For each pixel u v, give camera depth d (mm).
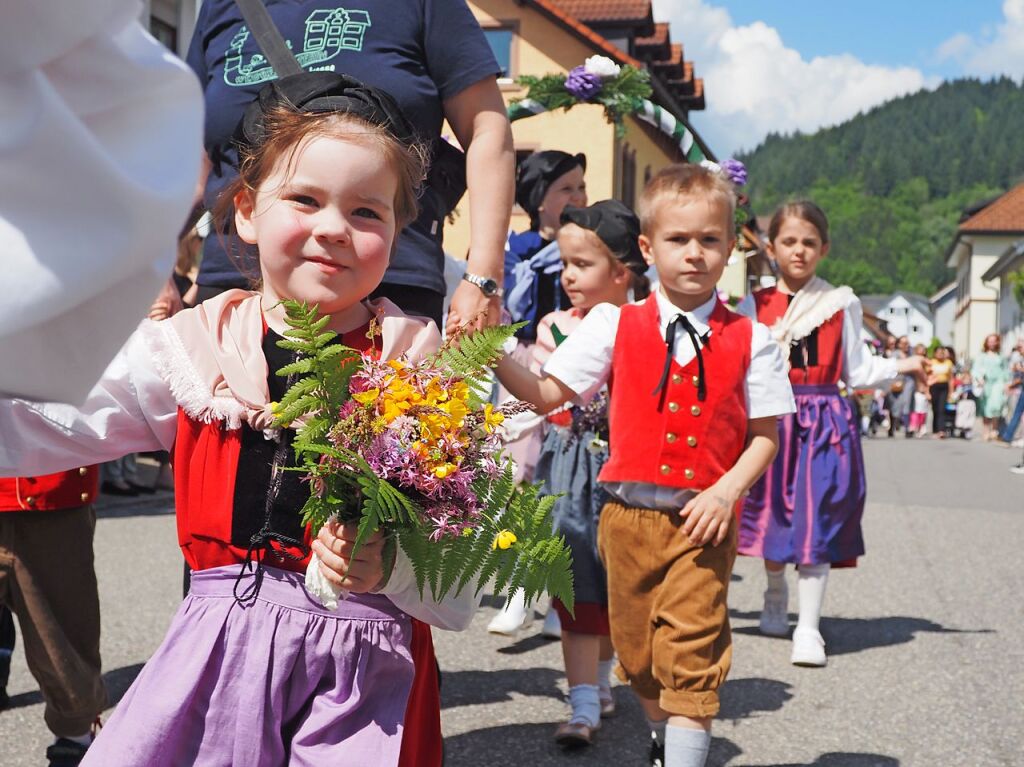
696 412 3221
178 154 1095
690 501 3154
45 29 1017
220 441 2043
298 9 3051
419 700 2094
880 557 8023
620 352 3297
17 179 1047
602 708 4238
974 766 3758
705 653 3107
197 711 1951
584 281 4383
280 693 1958
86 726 3453
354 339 2137
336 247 2021
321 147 2012
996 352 27625
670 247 3275
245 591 1993
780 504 5379
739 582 7184
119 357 2035
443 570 1890
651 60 30891
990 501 11969
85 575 3455
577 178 5734
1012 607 6367
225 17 3141
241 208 2178
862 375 5559
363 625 1995
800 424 5422
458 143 3320
